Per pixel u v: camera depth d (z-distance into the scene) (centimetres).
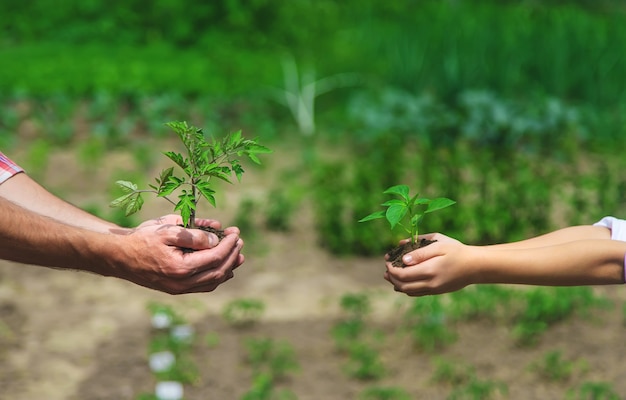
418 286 219
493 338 479
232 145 237
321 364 452
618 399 395
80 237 227
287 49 1165
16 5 1274
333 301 524
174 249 225
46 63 1038
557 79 920
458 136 841
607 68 934
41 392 417
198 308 512
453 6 1375
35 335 471
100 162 774
